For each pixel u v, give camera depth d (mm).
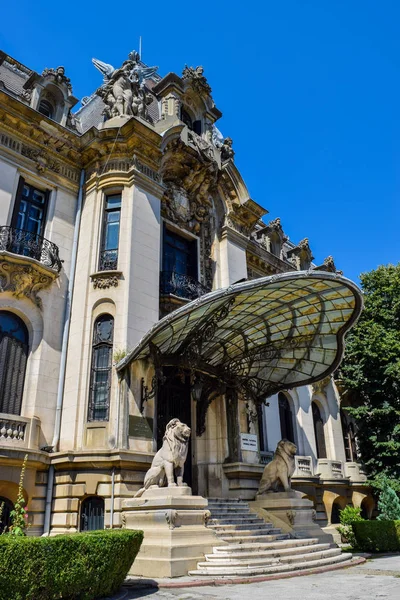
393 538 15594
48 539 6730
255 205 21828
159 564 9586
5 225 14555
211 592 8219
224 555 10367
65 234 16328
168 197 18938
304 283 13328
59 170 16875
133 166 16688
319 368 17016
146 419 13773
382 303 24266
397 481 21000
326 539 14172
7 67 19891
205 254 19891
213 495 15922
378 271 25078
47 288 15086
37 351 14297
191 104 22375
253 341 16406
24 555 6297
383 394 22812
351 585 8953
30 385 13977
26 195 15922
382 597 7602
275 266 25016
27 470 12570
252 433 17469
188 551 10023
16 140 15820
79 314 15062
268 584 9141
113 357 14047
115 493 12359
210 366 16375
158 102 21828
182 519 10492
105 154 17031
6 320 14164
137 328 14719
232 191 21297
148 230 16344
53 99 17625
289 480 15477
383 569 11492
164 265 18172
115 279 15141
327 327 15641
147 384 14117
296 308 14773
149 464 13180
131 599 7613
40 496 12828
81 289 15398
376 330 22969
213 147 21219
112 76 18781
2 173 15016
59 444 13664
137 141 16906
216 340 15578
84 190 17250
